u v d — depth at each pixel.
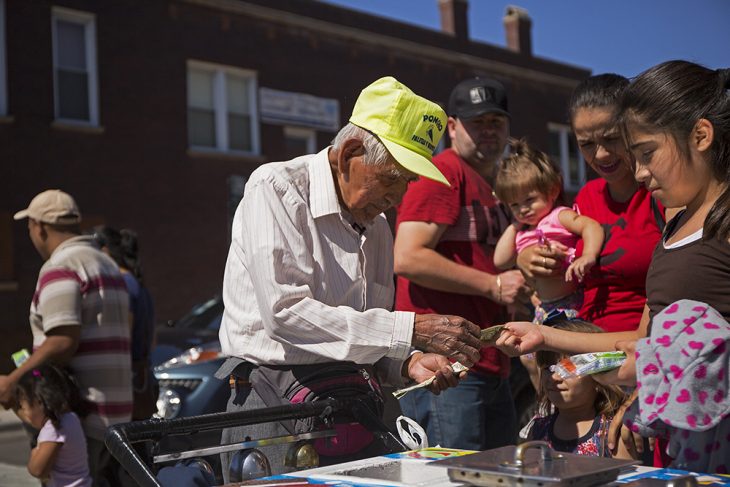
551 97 23.42
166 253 15.42
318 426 2.45
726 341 1.77
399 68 19.53
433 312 3.70
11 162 13.57
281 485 1.73
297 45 17.58
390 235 2.89
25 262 13.57
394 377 2.71
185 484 2.14
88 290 4.14
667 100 2.01
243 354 2.61
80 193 14.34
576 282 3.23
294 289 2.41
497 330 2.45
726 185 2.02
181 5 15.82
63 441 4.04
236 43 16.64
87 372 4.14
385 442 2.41
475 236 3.72
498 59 22.25
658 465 2.38
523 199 3.50
